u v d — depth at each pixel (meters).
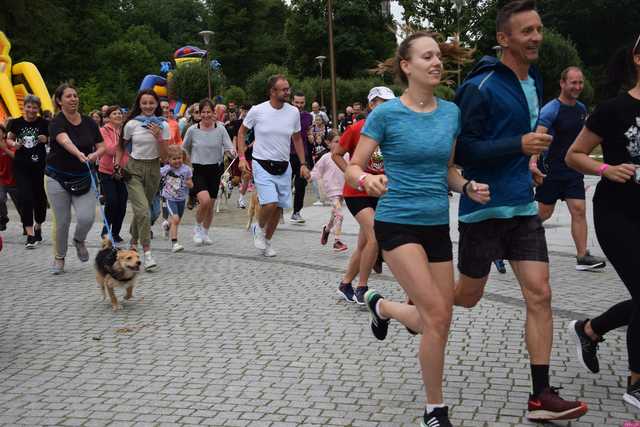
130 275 6.66
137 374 4.94
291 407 4.27
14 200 11.05
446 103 3.83
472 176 3.98
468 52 4.21
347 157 9.48
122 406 4.36
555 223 11.73
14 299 7.25
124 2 100.25
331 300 6.88
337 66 66.44
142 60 79.38
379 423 4.01
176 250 9.84
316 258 9.18
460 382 4.60
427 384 3.79
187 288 7.56
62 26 48.28
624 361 4.92
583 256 7.98
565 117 7.75
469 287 4.10
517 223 3.98
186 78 40.50
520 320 5.98
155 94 8.84
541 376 3.92
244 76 76.12
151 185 8.88
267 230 9.34
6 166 11.01
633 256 4.04
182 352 5.40
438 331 3.69
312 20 65.31
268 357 5.21
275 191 8.98
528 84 4.00
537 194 7.99
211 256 9.47
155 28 100.38
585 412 3.78
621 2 60.53
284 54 79.31
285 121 8.98
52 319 6.46
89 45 62.69
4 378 4.93
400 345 5.41
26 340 5.82
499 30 3.94
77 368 5.10
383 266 8.57
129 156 8.74
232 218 13.89
